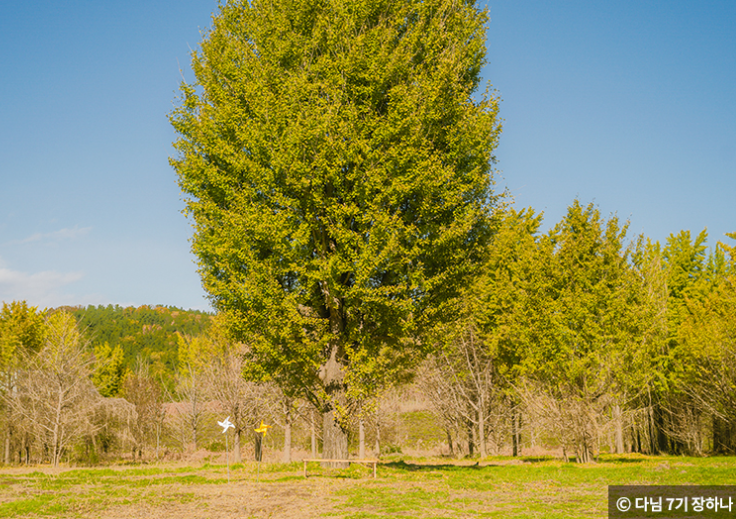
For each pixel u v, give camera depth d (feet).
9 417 111.14
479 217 57.06
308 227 49.90
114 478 53.16
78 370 113.29
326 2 55.88
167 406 162.91
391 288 50.26
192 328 483.51
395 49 53.72
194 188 55.26
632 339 77.82
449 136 54.54
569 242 84.02
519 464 74.69
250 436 117.29
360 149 49.73
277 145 49.47
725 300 106.01
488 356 118.32
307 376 58.08
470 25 58.54
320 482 47.60
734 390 99.91
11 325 134.00
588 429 75.10
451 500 38.50
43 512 33.96
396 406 133.28
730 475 53.42
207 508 35.58
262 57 55.21
